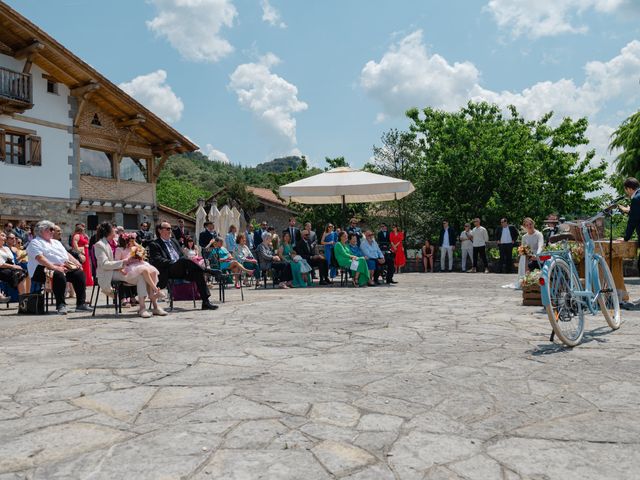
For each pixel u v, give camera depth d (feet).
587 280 16.90
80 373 12.69
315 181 48.39
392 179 47.62
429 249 64.75
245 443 8.14
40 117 68.69
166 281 25.77
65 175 71.92
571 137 98.27
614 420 9.09
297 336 17.62
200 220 57.88
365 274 41.47
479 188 87.10
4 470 7.37
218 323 20.98
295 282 42.24
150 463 7.48
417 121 93.50
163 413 9.62
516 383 11.43
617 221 51.31
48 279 28.02
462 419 9.19
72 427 8.98
